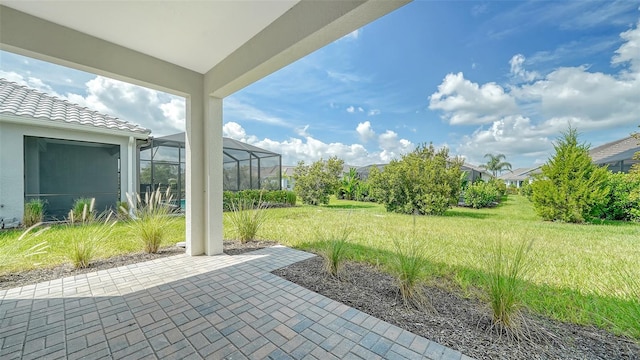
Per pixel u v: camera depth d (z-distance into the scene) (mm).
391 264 3508
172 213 4871
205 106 4098
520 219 8766
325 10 2217
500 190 14930
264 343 1920
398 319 2238
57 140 7641
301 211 10570
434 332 2037
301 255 4191
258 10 2572
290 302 2566
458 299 2617
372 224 7402
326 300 2605
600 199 7582
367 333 2039
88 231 4070
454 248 4586
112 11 2549
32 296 2676
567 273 3355
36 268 3494
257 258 4020
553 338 1939
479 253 4188
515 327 1973
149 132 8094
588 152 7926
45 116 6367
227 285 2988
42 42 2637
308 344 1906
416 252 2990
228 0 2412
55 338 1962
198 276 3262
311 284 3014
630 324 1968
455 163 10125
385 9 1968
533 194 8781
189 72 3941
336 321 2217
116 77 3285
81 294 2732
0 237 4762
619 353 1765
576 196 7801
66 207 8297
